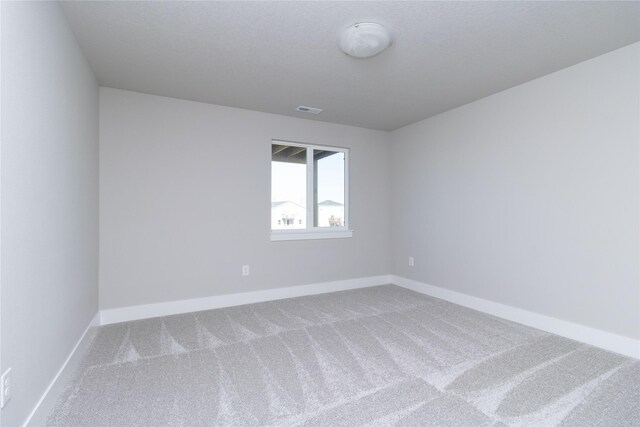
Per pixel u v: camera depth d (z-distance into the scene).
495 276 3.20
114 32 2.08
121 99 3.04
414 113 3.80
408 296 3.91
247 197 3.64
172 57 2.43
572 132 2.59
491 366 2.13
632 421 1.58
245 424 1.56
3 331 1.17
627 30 2.09
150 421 1.58
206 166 3.42
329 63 2.53
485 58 2.46
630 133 2.27
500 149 3.14
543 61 2.51
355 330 2.78
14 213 1.27
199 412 1.65
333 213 4.32
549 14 1.92
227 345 2.47
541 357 2.26
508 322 2.98
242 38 2.17
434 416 1.62
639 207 2.23
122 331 2.76
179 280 3.28
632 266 2.26
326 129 4.15
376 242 4.54
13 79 1.26
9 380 1.22
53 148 1.71
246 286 3.63
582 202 2.53
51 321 1.67
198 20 1.97
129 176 3.07
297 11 1.88
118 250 3.01
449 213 3.71
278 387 1.89
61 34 1.84
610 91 2.37
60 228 1.81
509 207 3.06
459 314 3.22
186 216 3.32
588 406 1.69
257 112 3.70
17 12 1.30
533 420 1.59
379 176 4.56
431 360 2.22
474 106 3.40
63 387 1.85
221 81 2.87
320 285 4.10
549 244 2.75
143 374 2.03
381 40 2.10
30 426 1.40
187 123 3.33
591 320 2.48
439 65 2.57
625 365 2.13
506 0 1.79
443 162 3.78
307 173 4.11
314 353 2.33
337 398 1.78
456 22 2.00
